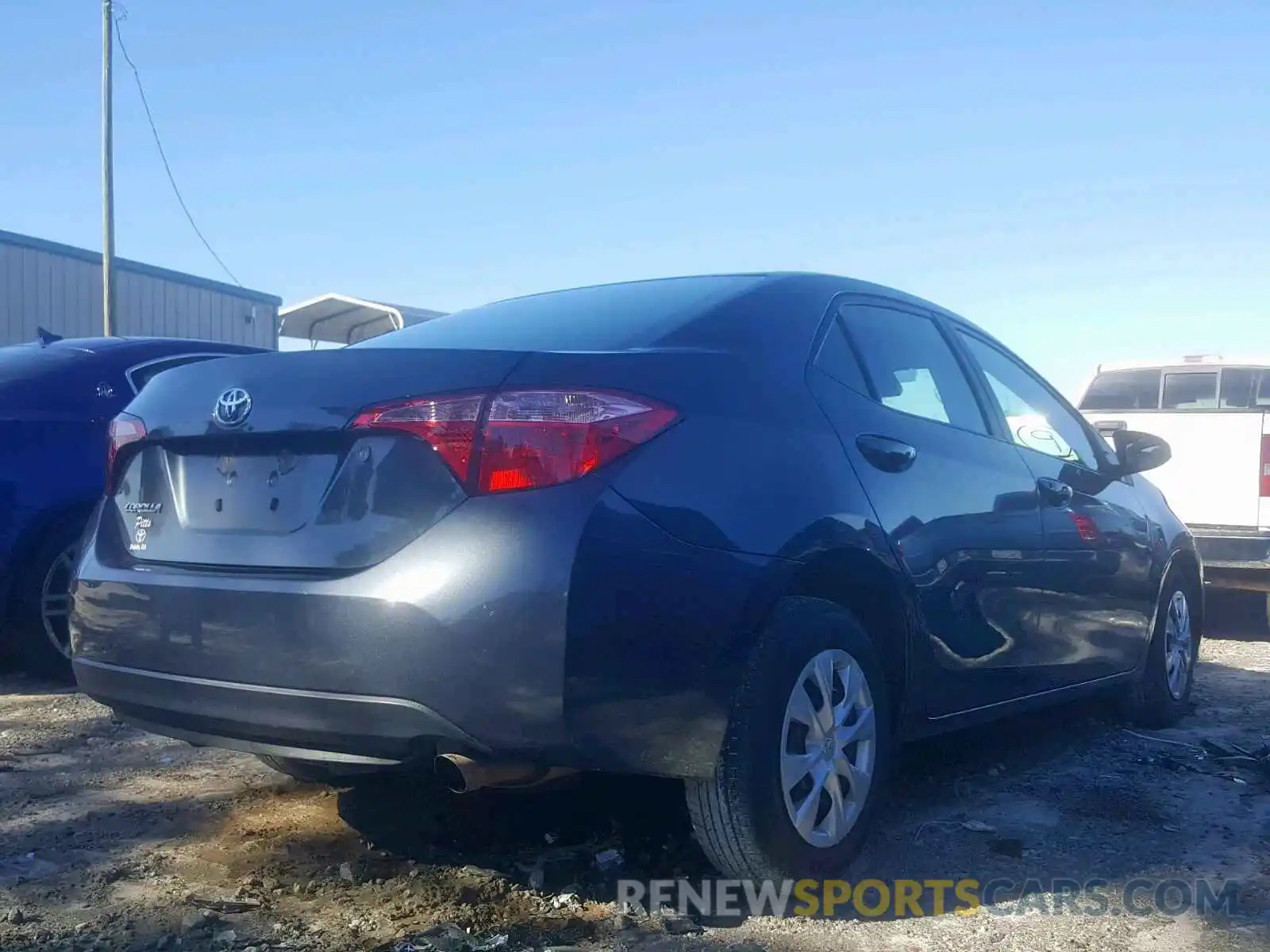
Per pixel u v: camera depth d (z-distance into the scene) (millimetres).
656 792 4223
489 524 2871
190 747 4852
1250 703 6332
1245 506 8422
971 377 4617
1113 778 4766
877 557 3562
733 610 3082
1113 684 5254
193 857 3637
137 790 4285
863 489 3594
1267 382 9352
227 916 3197
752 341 3611
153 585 3246
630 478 2973
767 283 3961
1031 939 3193
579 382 3027
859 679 3547
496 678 2818
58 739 4918
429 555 2881
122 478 3627
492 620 2822
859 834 3547
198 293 23438
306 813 4043
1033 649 4469
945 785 4621
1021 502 4414
